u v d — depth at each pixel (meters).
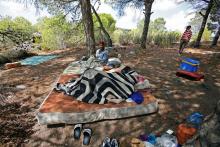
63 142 4.34
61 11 12.52
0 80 7.84
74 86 5.55
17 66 10.16
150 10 12.68
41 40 19.28
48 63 10.59
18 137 4.48
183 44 10.62
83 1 8.31
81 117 4.58
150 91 5.66
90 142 4.30
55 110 4.61
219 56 10.04
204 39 21.91
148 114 4.96
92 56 8.14
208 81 6.93
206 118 3.53
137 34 19.89
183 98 5.70
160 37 18.19
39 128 4.73
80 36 17.50
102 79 5.23
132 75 6.01
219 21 16.41
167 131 4.33
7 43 5.56
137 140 4.11
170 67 8.39
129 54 11.16
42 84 7.24
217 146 3.10
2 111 5.39
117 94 5.06
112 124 4.69
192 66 7.11
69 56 12.34
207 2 14.30
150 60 9.64
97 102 4.89
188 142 3.65
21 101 5.96
